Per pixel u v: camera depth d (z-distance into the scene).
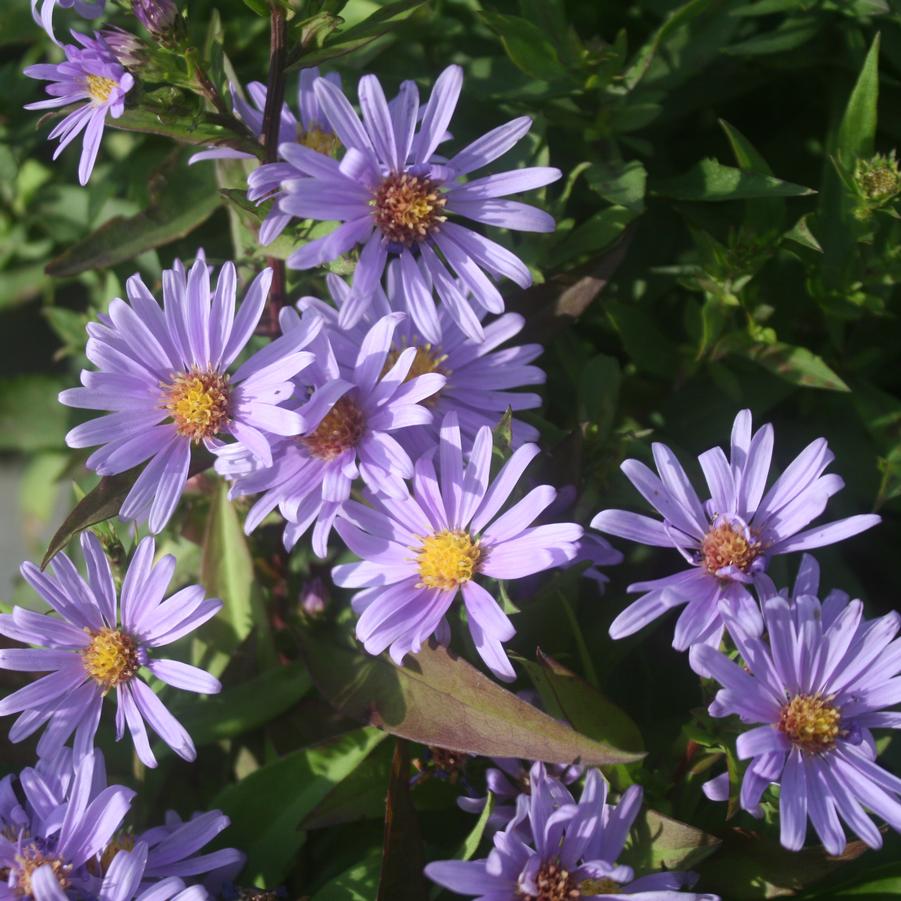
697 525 0.16
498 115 0.23
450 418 0.17
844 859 0.17
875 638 0.15
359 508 0.17
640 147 0.22
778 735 0.15
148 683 0.19
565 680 0.17
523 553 0.16
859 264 0.22
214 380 0.17
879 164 0.21
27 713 0.17
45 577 0.17
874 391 0.23
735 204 0.23
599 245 0.21
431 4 0.23
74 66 0.17
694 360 0.22
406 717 0.17
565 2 0.24
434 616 0.16
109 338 0.17
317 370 0.17
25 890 0.15
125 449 0.16
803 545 0.16
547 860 0.15
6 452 0.34
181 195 0.22
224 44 0.25
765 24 0.24
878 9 0.22
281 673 0.20
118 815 0.16
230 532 0.20
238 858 0.17
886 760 0.20
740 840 0.17
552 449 0.19
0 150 0.26
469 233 0.17
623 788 0.17
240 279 0.21
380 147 0.17
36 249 0.29
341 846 0.20
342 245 0.16
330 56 0.18
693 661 0.15
